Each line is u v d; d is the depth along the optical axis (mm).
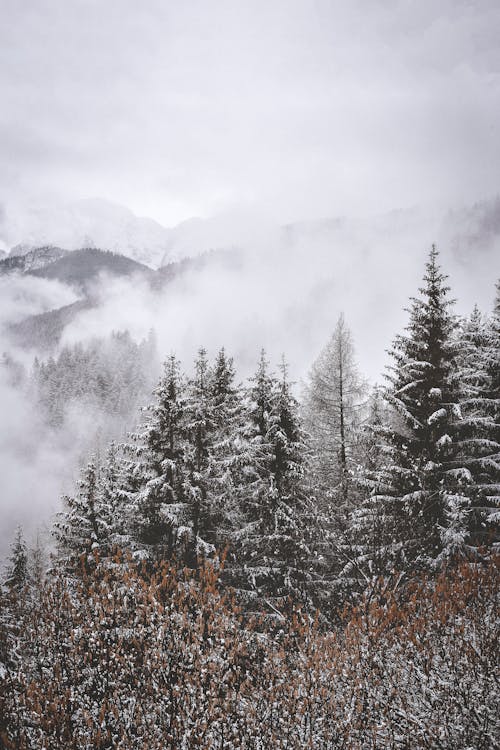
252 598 14328
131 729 6586
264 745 6602
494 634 8688
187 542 15102
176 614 8883
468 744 6742
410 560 12578
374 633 9047
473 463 14781
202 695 7043
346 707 7496
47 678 7555
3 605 9734
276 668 8266
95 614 8898
